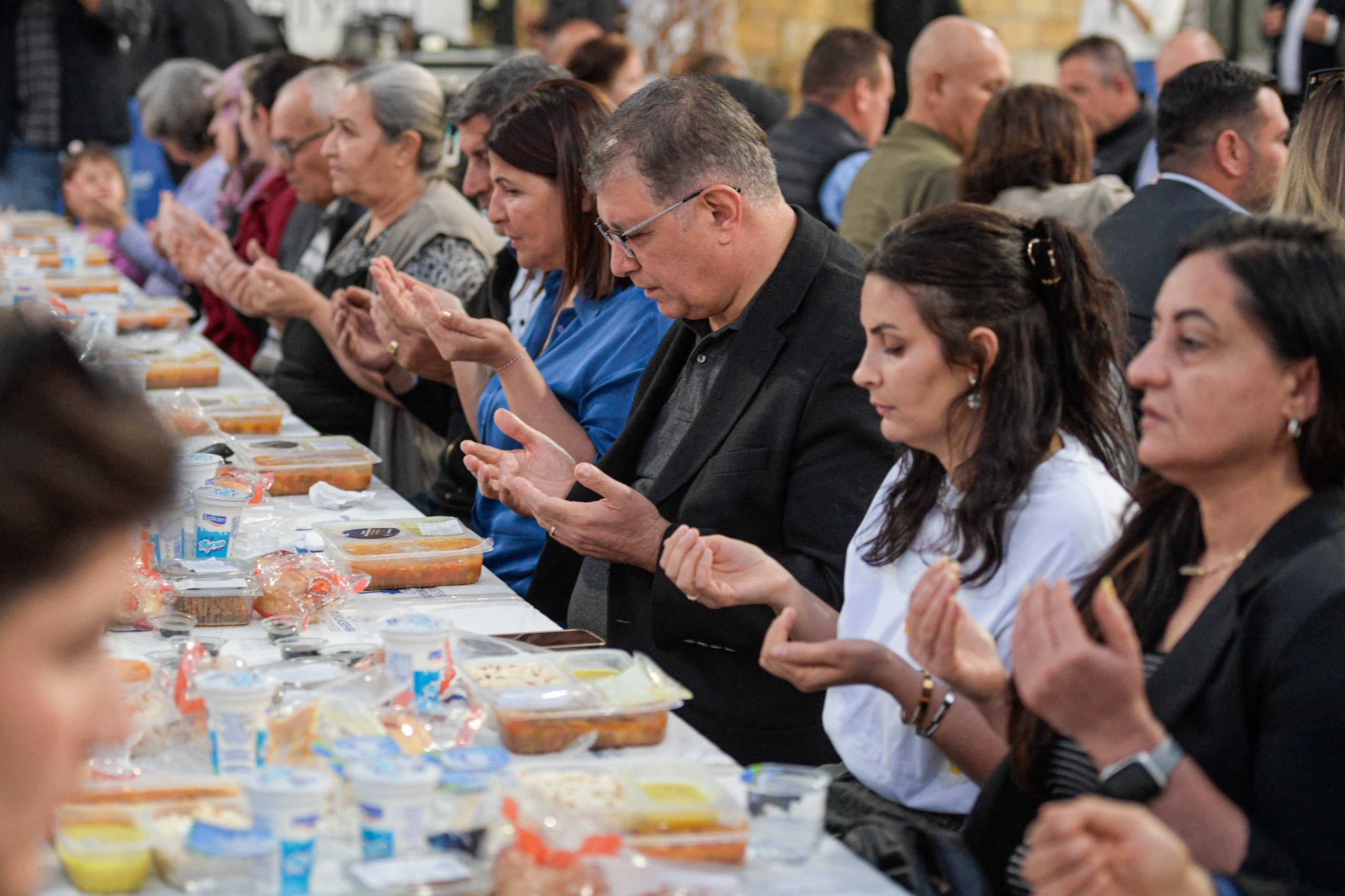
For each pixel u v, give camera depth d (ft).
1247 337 4.57
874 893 4.47
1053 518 5.99
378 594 7.61
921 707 5.68
